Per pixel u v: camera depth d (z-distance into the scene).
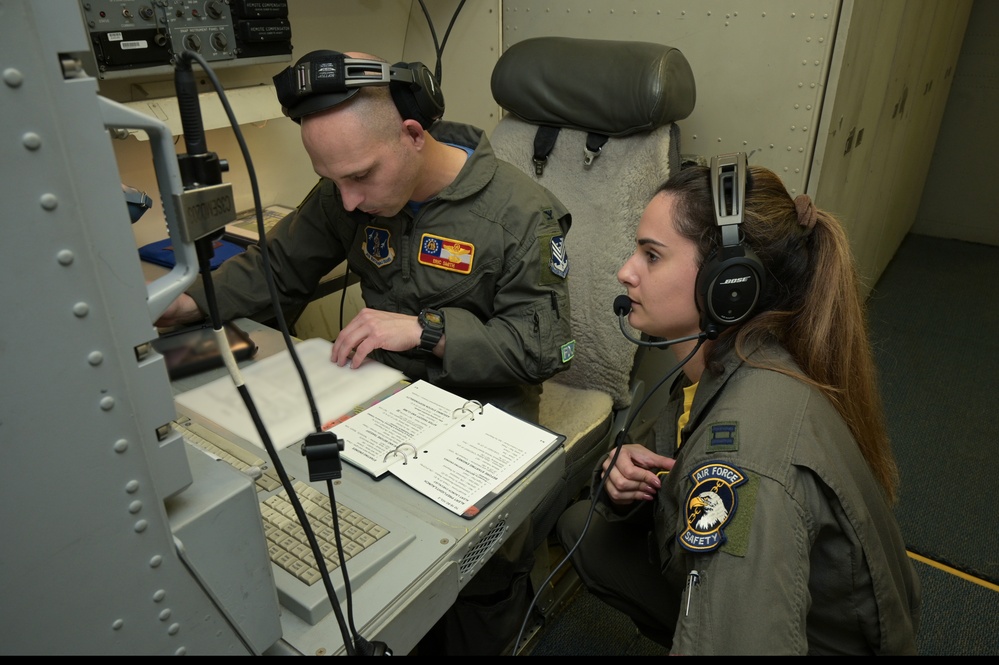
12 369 0.40
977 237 3.88
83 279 0.42
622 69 1.48
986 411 2.37
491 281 1.28
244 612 0.58
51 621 0.46
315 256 1.41
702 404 0.84
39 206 0.39
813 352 0.80
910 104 2.68
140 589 0.50
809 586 0.76
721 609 0.63
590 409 1.55
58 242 0.40
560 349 1.27
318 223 1.40
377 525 0.75
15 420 0.41
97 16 1.27
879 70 2.00
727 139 1.82
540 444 0.90
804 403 0.75
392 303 1.37
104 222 0.43
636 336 1.59
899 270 3.54
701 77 1.79
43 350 0.41
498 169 1.31
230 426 0.91
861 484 0.77
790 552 0.65
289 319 1.77
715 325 0.81
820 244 0.83
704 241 0.80
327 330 2.31
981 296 3.26
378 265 1.34
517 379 1.22
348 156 1.05
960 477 2.04
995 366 2.66
